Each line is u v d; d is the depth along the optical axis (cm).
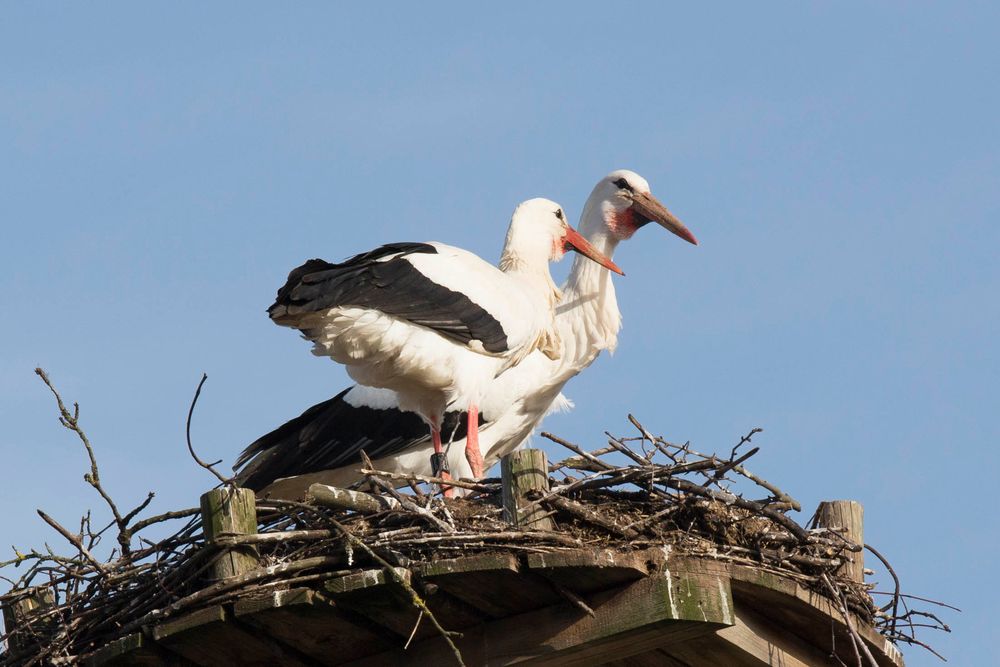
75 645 1091
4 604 1148
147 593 1070
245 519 1023
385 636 1041
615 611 970
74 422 1103
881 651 1099
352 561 977
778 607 1044
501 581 966
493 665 1011
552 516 1009
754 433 1060
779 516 1041
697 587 963
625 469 1056
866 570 1170
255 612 986
